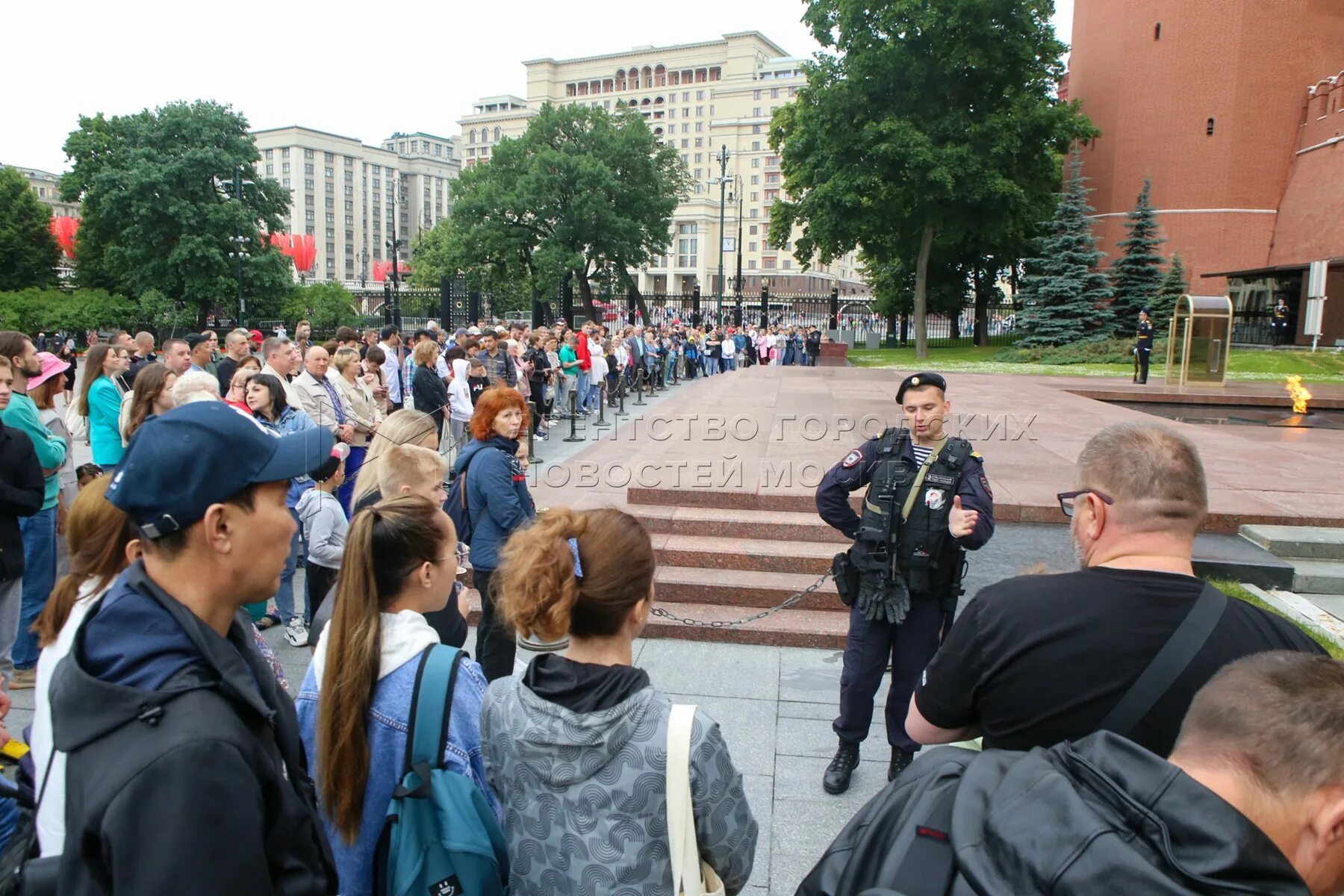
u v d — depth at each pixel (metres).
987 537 3.60
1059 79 36.12
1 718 2.19
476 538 4.14
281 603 5.59
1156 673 1.67
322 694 2.02
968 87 34.88
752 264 127.25
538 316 32.31
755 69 137.00
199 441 1.41
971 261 41.22
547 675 1.89
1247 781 1.18
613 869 1.76
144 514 1.42
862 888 1.36
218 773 1.24
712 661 5.39
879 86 34.31
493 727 1.91
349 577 2.06
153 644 1.34
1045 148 35.06
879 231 35.88
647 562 1.99
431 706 2.00
